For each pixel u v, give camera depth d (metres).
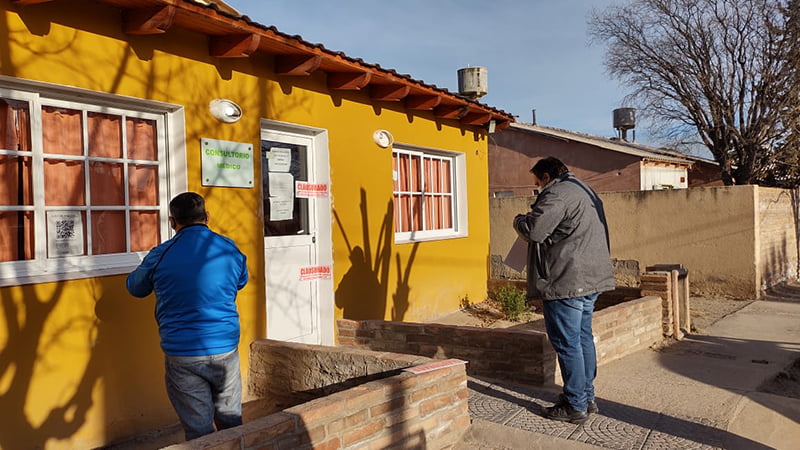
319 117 6.73
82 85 4.39
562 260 4.43
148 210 5.08
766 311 9.83
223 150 5.50
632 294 8.13
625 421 4.54
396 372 4.73
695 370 6.02
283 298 6.44
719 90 19.56
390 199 7.89
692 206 11.70
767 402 4.95
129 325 4.71
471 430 4.48
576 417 4.48
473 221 9.89
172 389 3.62
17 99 4.20
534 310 9.59
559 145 20.58
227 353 3.67
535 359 5.46
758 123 18.73
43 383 4.17
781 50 18.12
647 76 20.89
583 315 4.68
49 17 4.21
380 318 7.68
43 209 4.31
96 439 4.48
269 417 3.34
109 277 4.58
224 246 3.81
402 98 8.02
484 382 5.59
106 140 4.79
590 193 4.64
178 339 3.55
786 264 13.20
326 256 6.89
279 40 5.46
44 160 4.37
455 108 8.73
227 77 5.59
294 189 6.65
